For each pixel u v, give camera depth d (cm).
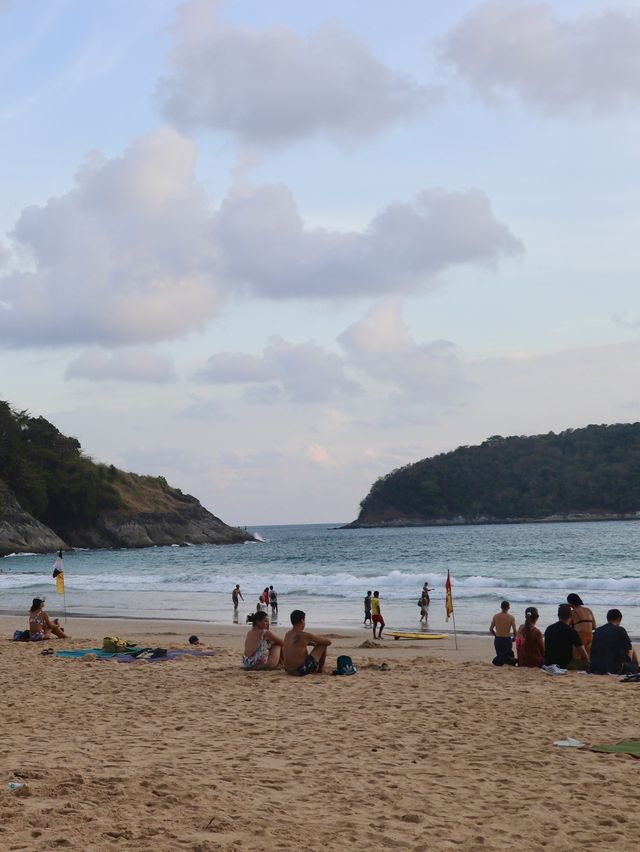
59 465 14838
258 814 582
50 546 13150
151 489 17438
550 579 4766
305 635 1380
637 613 2952
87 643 2027
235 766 730
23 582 6059
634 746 818
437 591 4178
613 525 17438
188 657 1694
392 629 2653
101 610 3666
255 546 13588
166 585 5216
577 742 836
